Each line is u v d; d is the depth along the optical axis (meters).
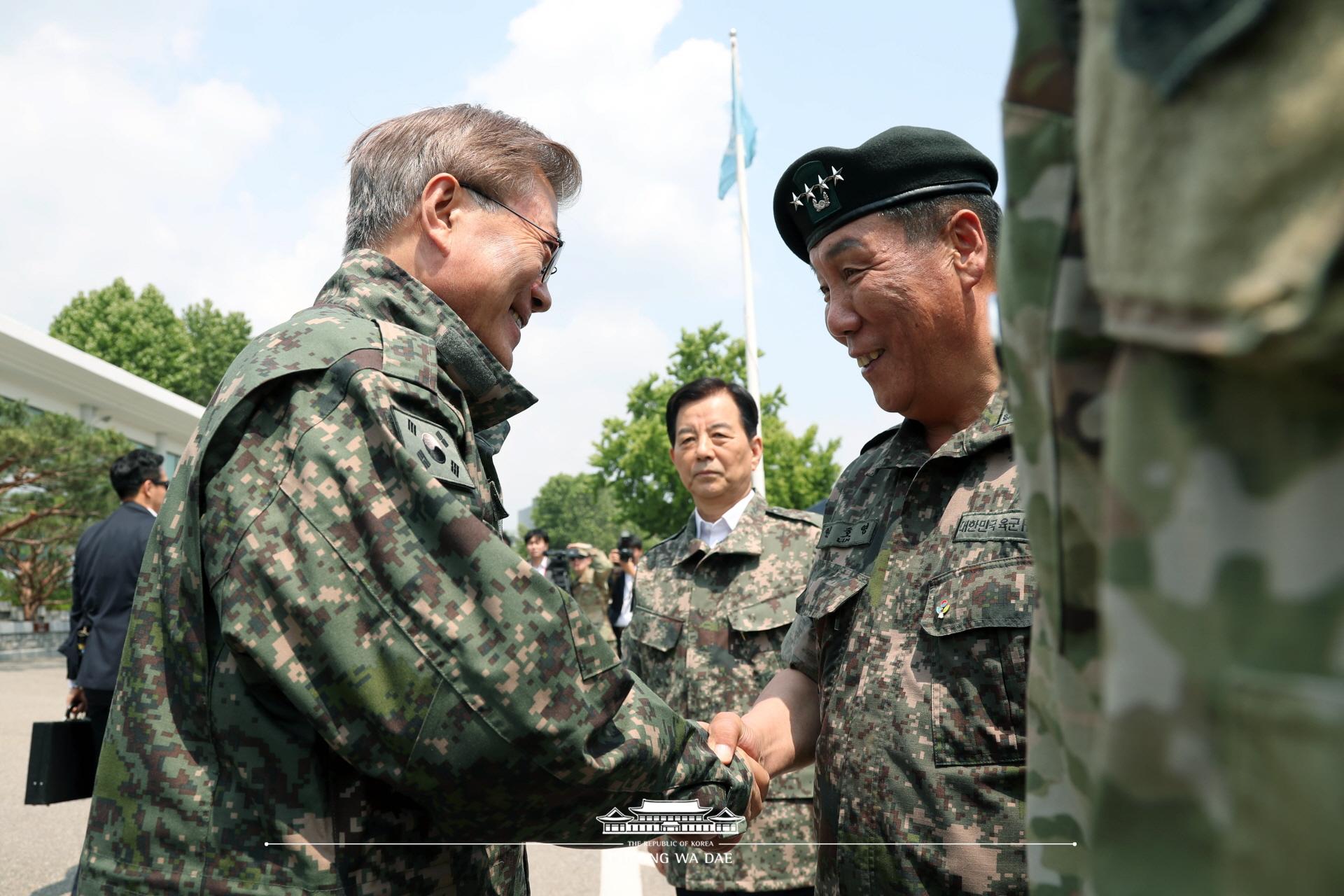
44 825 5.11
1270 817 0.42
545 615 1.23
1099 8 0.52
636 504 29.66
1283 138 0.41
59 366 23.80
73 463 19.22
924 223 1.60
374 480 1.23
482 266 1.60
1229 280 0.43
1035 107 0.66
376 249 1.62
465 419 1.46
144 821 1.22
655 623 3.08
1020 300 0.67
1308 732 0.40
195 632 1.25
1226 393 0.46
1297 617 0.43
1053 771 0.69
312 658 1.19
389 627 1.19
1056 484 0.64
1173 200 0.46
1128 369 0.51
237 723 1.22
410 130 1.63
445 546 1.22
